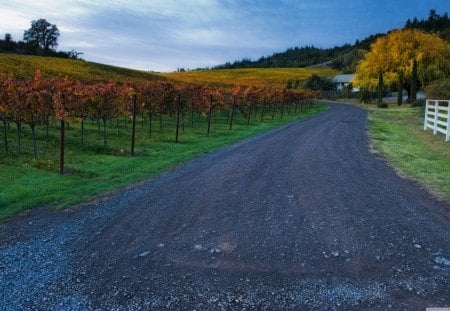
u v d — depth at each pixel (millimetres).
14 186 8703
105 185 9055
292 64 172625
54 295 4145
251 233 5785
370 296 4055
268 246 5301
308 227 5992
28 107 11875
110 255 5129
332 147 14695
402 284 4293
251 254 5066
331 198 7605
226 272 4598
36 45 94375
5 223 6531
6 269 4766
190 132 20281
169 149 14523
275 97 32125
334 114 36375
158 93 19312
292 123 26188
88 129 18594
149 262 4898
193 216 6645
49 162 11266
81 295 4137
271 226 6062
